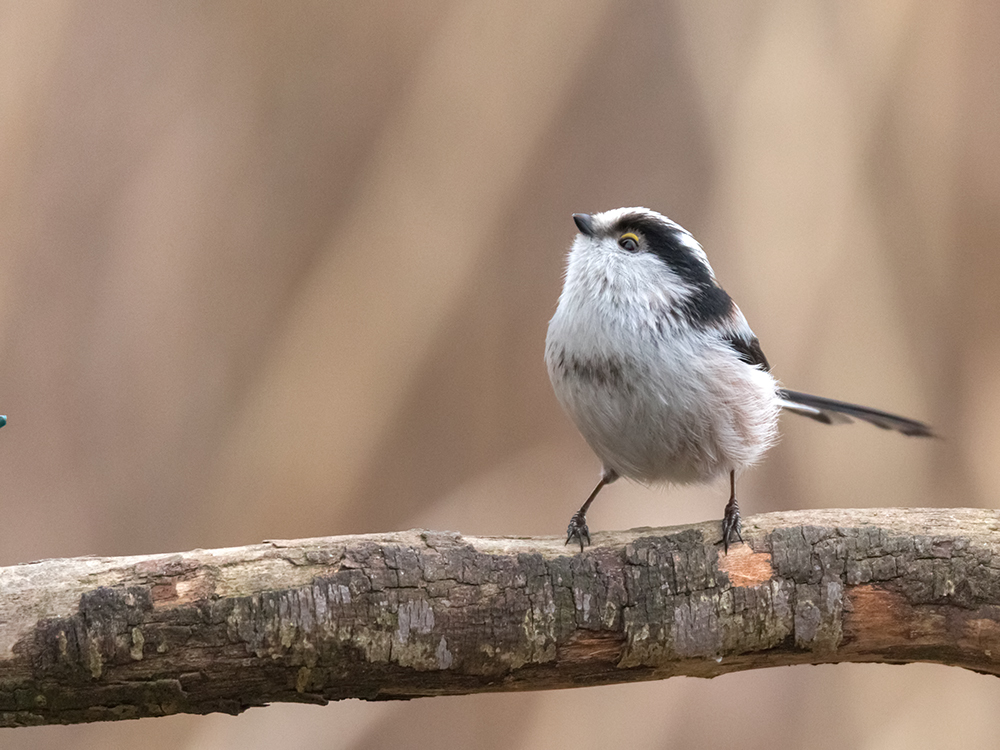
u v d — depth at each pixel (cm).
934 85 1248
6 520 1172
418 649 642
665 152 1366
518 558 666
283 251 1290
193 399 1238
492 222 1227
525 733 1099
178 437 1223
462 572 653
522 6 1246
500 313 1309
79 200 1244
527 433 1280
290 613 622
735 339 873
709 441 852
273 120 1323
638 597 672
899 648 697
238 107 1310
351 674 639
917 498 1155
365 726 1076
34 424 1196
